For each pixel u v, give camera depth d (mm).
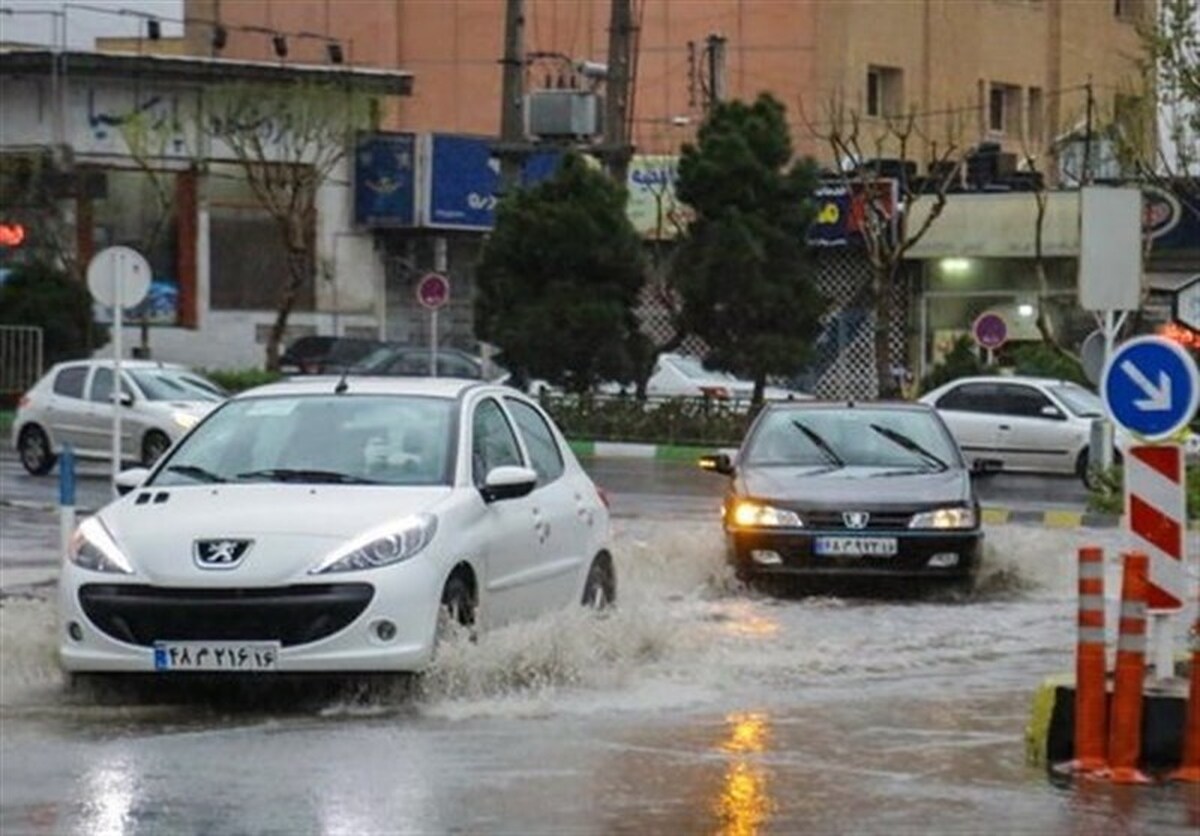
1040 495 62812
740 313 78000
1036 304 96500
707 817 18766
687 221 88500
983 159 104062
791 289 78562
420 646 23609
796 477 36844
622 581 36719
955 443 38969
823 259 103125
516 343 79125
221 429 26672
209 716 23547
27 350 89125
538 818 18641
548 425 29047
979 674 27703
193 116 102812
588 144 81812
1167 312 70875
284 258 106000
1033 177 100312
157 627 23391
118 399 45031
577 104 78062
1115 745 20797
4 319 89750
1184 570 22016
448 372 90250
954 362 83250
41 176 99375
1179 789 20203
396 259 109500
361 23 122562
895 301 102188
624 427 79562
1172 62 57156
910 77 118312
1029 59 126438
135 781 20047
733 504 36531
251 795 19422
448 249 110438
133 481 26391
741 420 79000
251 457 26141
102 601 23547
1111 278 38406
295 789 19672
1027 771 21016
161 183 102562
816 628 32062
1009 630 32250
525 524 26297
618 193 79938
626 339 80062
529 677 24922
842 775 20703
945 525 35625
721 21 117062
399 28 122875
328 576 23281
